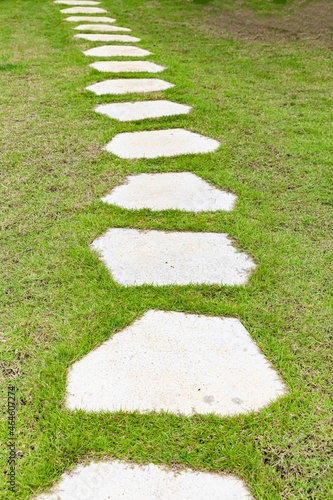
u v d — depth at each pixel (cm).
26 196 259
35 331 172
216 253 215
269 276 199
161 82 453
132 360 159
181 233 230
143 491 121
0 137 331
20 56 539
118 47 583
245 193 264
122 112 379
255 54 565
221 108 391
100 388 149
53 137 331
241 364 157
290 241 224
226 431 136
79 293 190
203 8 826
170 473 126
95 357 161
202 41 629
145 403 144
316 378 153
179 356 160
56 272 202
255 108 394
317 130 350
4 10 826
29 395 148
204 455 130
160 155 309
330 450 131
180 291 191
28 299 187
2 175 281
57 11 817
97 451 132
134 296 188
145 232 230
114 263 207
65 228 232
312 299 187
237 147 322
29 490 123
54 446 133
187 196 262
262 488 122
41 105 392
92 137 332
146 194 263
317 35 643
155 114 376
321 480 124
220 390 148
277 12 773
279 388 149
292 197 262
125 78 461
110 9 847
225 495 120
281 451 131
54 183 273
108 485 123
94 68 490
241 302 185
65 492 122
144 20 762
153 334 170
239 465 127
